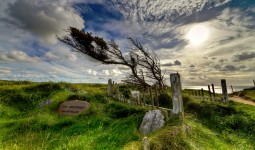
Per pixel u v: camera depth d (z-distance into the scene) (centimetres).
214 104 1535
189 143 818
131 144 848
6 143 1077
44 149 995
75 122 1332
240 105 1645
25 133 1209
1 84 2895
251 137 1177
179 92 1108
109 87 2059
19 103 1989
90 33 1992
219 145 966
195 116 1397
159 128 1030
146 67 2053
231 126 1283
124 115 1369
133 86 2278
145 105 1470
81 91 2222
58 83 2319
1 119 1612
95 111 1466
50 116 1462
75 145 958
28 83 3016
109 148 917
